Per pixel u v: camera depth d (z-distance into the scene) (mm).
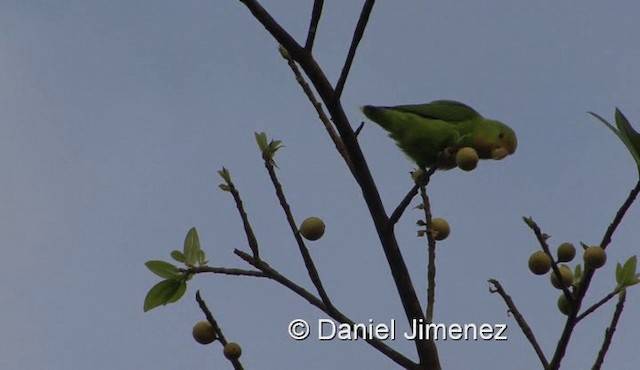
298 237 7867
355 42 7492
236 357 7676
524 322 7926
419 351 7766
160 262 8156
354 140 7828
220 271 8102
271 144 8164
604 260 7195
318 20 7719
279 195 8055
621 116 7117
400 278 7934
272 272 7941
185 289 8180
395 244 7945
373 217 8000
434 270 8453
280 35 7719
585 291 7289
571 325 7367
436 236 8828
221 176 8023
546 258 7652
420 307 7906
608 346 7414
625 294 7449
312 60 7719
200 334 7840
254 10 7719
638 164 6992
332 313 7742
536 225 7754
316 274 7770
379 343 7754
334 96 7699
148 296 8180
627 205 7172
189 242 8266
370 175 7926
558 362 7422
